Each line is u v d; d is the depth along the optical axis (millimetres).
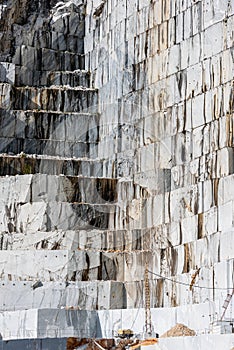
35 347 50750
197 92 62000
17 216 65312
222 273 54844
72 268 62156
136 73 68625
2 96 73438
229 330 48906
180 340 47688
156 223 62375
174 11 65375
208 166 59688
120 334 52812
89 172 69562
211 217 57438
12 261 62656
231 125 58469
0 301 60812
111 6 74438
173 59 64750
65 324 57156
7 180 66062
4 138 71938
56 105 74188
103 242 63875
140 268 61656
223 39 60344
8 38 77938
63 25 79625
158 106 65688
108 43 74125
